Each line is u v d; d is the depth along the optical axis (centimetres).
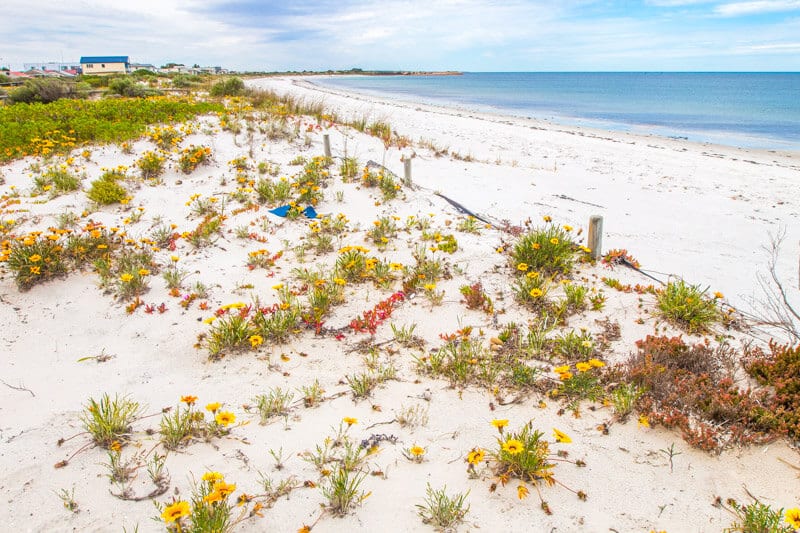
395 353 464
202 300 558
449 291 581
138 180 985
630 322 518
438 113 3094
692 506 292
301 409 383
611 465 323
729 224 954
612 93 6278
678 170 1447
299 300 557
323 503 290
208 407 325
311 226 748
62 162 1074
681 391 380
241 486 303
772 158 1717
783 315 577
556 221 914
